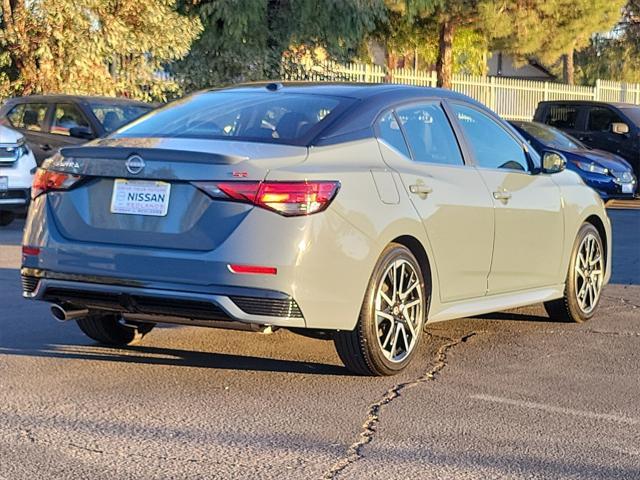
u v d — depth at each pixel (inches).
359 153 234.5
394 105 253.9
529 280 290.4
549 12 1020.5
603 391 234.7
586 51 1957.4
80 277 226.4
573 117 853.2
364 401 220.8
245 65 854.5
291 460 181.8
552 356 270.4
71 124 588.4
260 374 242.5
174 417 206.1
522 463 183.0
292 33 871.1
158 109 265.4
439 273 251.6
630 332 305.3
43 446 186.7
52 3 706.8
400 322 240.2
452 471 178.1
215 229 213.9
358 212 223.8
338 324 222.5
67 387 226.8
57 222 232.2
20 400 215.6
